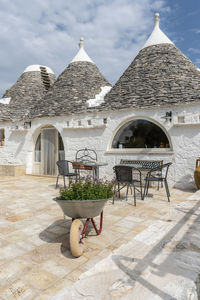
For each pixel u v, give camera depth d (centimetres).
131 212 497
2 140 1319
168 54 904
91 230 387
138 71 919
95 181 361
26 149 1184
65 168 779
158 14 1018
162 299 148
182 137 756
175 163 767
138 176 834
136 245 236
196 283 173
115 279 174
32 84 1373
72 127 994
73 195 320
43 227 404
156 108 800
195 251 221
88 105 998
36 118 1126
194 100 729
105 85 1184
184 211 366
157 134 825
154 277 175
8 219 451
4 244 332
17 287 228
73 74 1148
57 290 223
